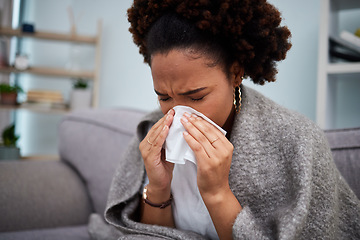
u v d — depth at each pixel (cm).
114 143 122
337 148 92
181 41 58
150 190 75
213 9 61
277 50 69
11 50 302
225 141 64
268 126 70
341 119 146
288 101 152
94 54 286
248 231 59
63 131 137
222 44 62
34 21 320
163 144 71
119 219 83
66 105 263
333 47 134
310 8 148
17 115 326
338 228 67
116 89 251
